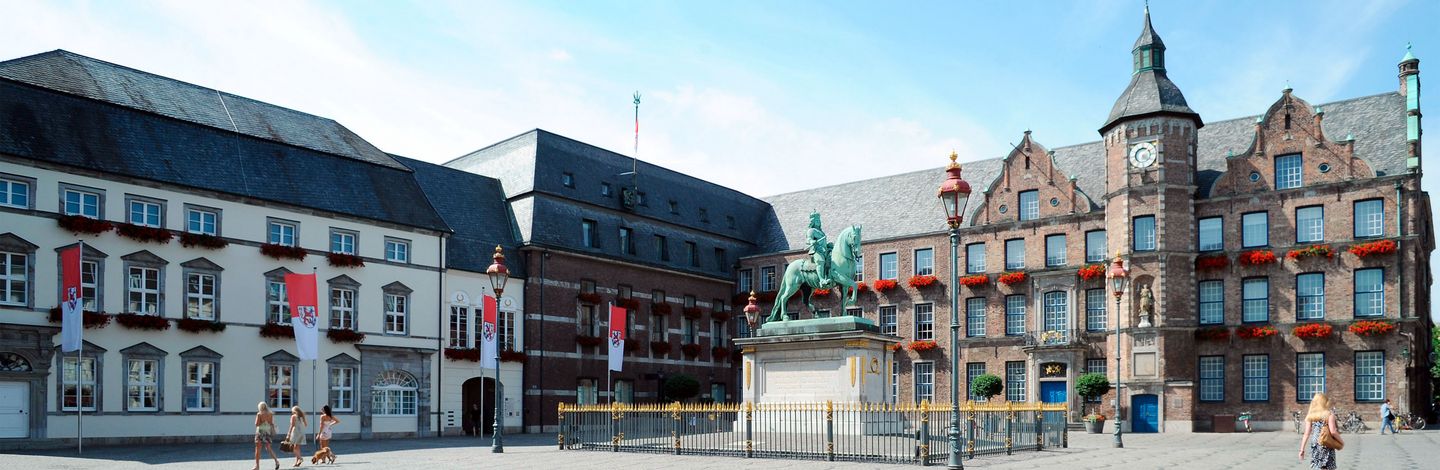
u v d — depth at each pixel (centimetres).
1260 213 5469
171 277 4306
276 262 4650
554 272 5791
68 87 4253
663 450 3234
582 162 6241
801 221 7231
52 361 3944
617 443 3372
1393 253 5084
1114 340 5641
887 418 3244
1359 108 5522
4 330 3806
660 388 6191
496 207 5866
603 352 6000
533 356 5600
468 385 5578
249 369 4519
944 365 6312
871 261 6712
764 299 6925
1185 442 4306
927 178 6862
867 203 7025
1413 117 5175
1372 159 5269
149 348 4203
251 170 4653
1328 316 5228
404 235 5169
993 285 6206
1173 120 5559
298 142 5044
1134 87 5703
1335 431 1906
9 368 3859
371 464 3031
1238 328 5416
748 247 7256
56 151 4012
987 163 6756
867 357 3316
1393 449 3653
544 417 5603
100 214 4125
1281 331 5325
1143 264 5528
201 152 4516
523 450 3616
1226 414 5406
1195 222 5603
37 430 3872
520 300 5653
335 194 4928
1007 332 6138
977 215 6331
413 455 3444
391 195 5209
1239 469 2770
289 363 4659
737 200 7419
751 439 3062
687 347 6519
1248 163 5522
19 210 3888
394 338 5044
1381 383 5066
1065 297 5934
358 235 4966
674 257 6594
